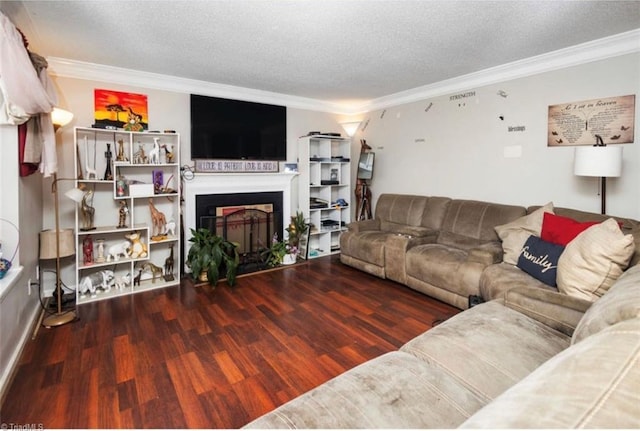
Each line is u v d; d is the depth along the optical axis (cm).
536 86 321
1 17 179
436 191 421
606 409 49
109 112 345
